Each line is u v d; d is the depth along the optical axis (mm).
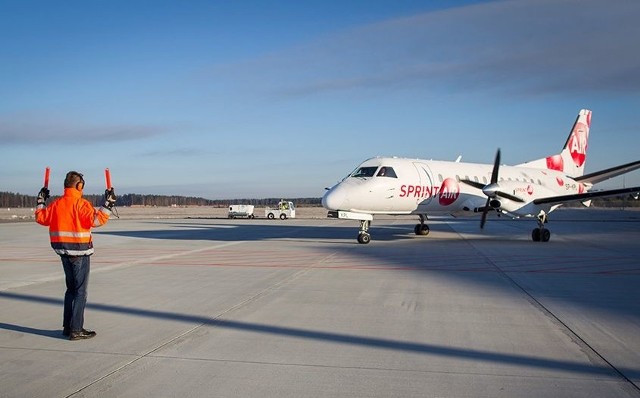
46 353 5859
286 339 6426
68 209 6426
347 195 19859
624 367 5309
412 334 6625
